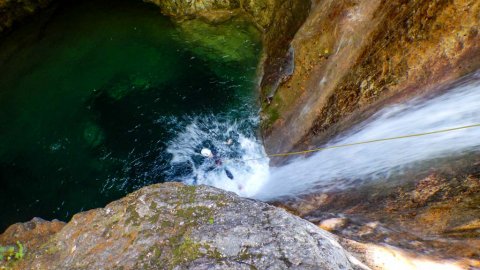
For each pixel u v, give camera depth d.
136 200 3.59
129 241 3.17
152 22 9.12
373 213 3.54
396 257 2.86
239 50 8.08
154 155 7.04
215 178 6.55
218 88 7.72
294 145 5.89
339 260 2.63
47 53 9.09
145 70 8.31
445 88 3.87
